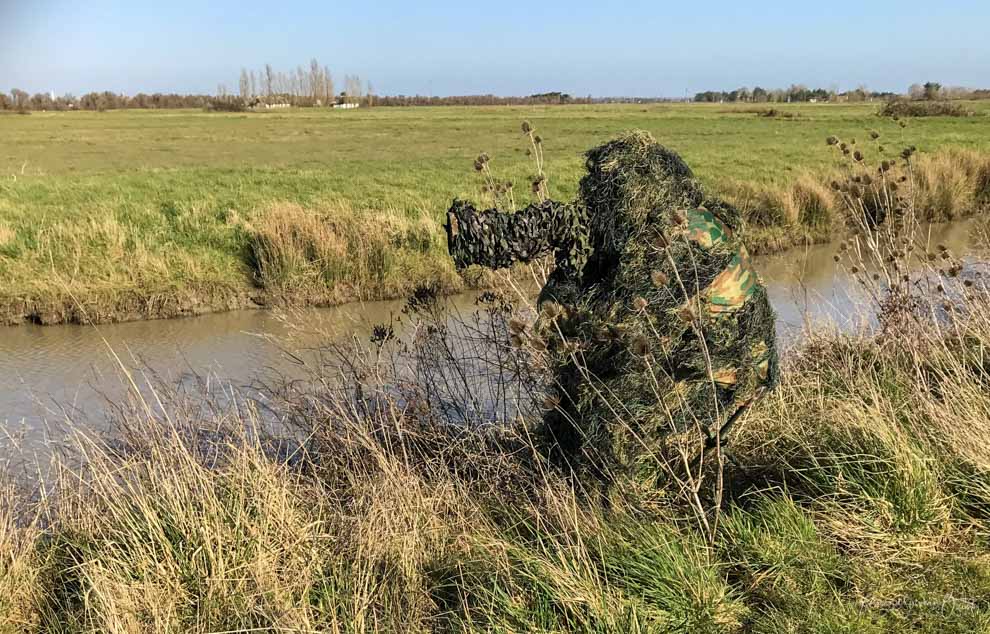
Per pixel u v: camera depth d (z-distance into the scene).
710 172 18.00
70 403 5.39
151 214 11.58
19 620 2.64
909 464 2.90
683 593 2.45
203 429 3.93
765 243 11.91
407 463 3.21
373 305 9.07
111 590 2.53
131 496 3.07
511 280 4.16
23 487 3.71
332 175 19.16
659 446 2.79
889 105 48.25
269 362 6.08
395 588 2.56
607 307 2.61
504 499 3.13
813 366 4.47
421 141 37.22
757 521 2.84
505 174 17.72
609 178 2.55
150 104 120.50
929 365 3.96
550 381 3.22
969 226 13.22
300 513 2.96
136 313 8.48
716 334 2.63
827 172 16.62
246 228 10.19
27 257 9.16
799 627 2.32
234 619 2.46
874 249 4.34
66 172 21.28
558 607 2.42
